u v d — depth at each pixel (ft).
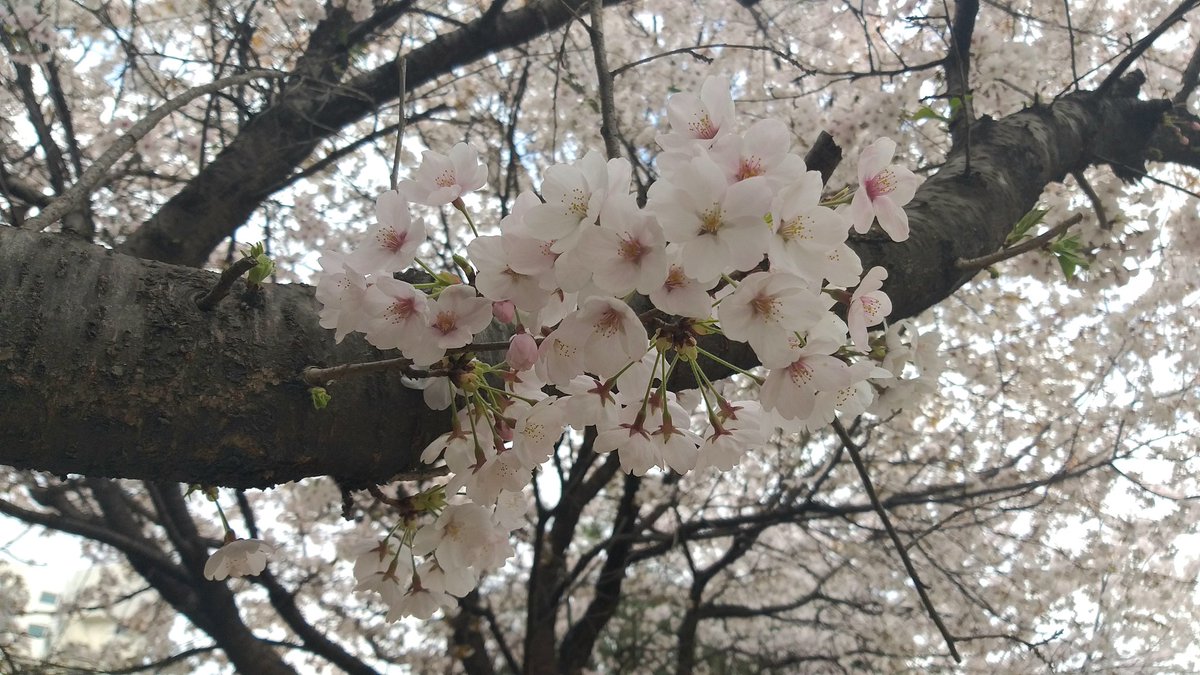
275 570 20.77
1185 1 10.34
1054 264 11.84
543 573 18.69
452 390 4.03
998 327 17.94
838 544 21.53
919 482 19.89
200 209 11.28
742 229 3.09
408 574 4.77
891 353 5.13
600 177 3.27
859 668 22.02
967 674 20.39
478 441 4.03
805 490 20.08
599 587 19.85
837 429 6.46
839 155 4.66
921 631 21.61
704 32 18.07
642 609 24.76
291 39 15.72
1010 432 19.03
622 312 3.33
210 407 3.96
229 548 4.82
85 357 3.81
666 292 3.27
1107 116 11.39
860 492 19.69
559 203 3.25
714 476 20.85
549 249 3.34
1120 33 16.29
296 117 12.64
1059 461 18.29
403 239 3.67
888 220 3.83
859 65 17.65
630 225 3.12
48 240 4.08
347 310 3.57
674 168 3.43
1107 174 15.61
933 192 8.22
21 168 15.14
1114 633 19.98
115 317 3.93
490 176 17.83
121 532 16.96
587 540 25.29
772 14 17.37
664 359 3.94
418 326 3.51
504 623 23.73
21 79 11.73
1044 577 19.34
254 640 16.52
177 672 22.02
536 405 3.80
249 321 4.17
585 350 3.40
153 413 3.87
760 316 3.32
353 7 13.78
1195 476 17.63
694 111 3.72
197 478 4.11
